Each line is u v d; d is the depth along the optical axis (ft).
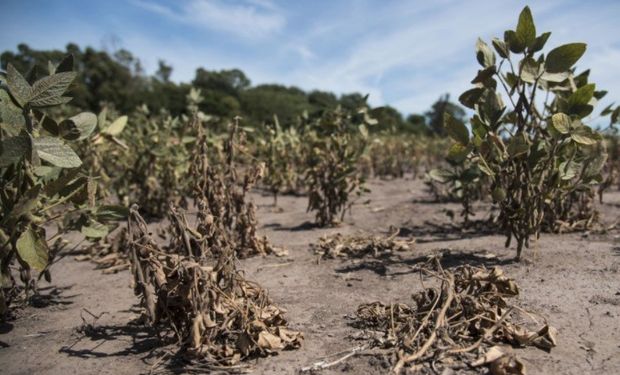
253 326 6.95
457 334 6.91
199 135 13.03
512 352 6.71
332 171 17.02
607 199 22.84
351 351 7.02
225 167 13.44
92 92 108.78
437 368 6.27
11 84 7.48
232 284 7.45
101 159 18.76
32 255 7.41
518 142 10.61
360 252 13.06
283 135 26.63
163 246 14.17
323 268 11.82
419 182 34.68
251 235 13.16
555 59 10.64
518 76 11.14
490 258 11.78
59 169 8.94
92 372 6.75
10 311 9.34
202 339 6.81
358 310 8.29
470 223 16.58
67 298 10.28
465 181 14.08
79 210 8.71
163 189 19.30
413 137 47.29
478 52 11.37
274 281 10.87
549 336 6.77
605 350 6.74
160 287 7.02
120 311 9.32
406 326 7.16
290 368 6.59
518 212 11.14
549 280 9.90
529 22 10.57
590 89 10.50
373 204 23.07
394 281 10.46
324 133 17.66
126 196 19.16
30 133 7.82
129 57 131.23
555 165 11.17
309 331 7.91
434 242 14.10
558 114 10.16
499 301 7.32
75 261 13.55
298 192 27.53
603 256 11.51
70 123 8.51
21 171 7.80
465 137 10.79
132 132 22.72
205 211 9.78
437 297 7.32
